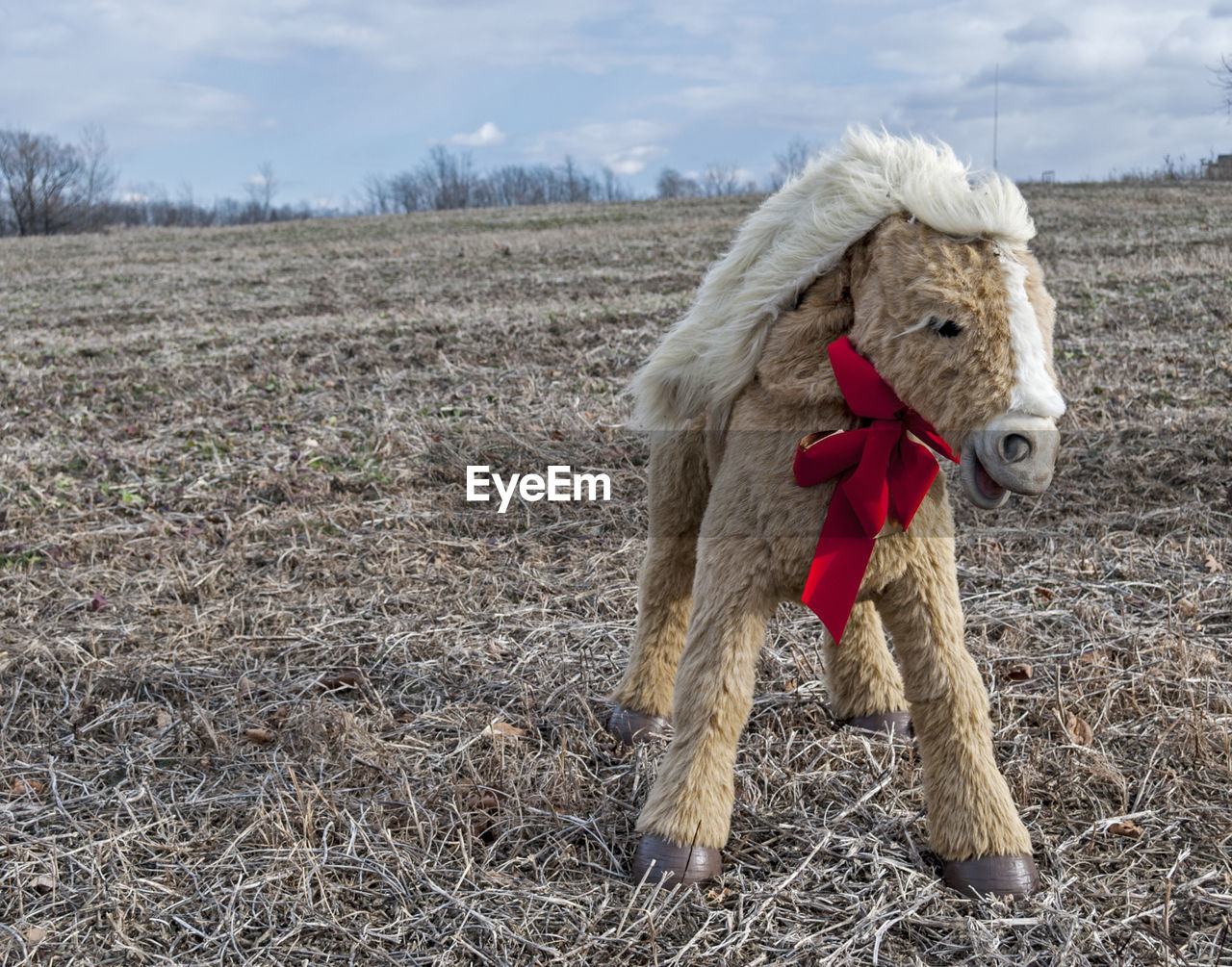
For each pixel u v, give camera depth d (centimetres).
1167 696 372
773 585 269
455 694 402
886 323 246
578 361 950
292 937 269
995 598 461
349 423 785
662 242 2138
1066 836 301
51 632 461
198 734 376
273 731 376
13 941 269
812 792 326
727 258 299
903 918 265
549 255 1981
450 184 9556
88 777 351
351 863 295
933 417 242
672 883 274
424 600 488
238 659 434
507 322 1151
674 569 350
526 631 452
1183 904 270
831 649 363
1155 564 486
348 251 2273
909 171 258
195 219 9225
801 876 285
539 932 266
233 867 296
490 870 291
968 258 240
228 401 849
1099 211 2234
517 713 386
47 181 6750
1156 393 765
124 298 1612
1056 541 525
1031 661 400
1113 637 416
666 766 284
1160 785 321
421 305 1367
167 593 509
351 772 345
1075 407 738
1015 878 271
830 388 257
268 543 569
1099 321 1043
